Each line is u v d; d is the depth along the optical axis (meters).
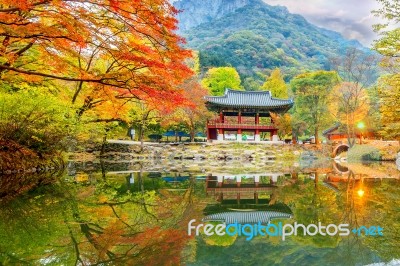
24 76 13.05
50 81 16.34
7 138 14.27
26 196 10.23
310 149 46.78
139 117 34.25
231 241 5.80
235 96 50.31
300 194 11.57
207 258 4.86
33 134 15.38
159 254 5.00
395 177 18.45
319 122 52.50
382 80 20.59
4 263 4.52
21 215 7.57
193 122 47.81
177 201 9.95
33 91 14.94
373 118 49.06
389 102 20.64
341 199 10.41
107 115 20.61
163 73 10.18
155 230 6.41
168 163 31.42
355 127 50.44
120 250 5.16
